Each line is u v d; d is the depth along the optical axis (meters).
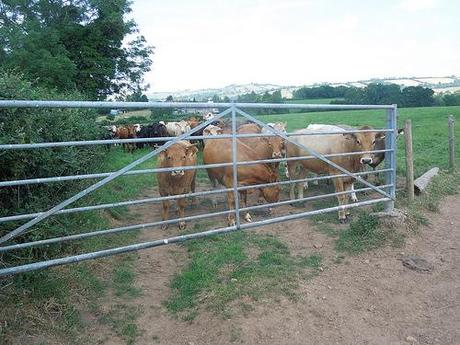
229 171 7.12
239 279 4.78
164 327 4.09
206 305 4.34
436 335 3.90
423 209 7.20
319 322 4.09
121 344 3.81
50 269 4.59
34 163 4.73
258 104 4.71
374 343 3.81
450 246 5.80
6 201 4.71
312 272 5.06
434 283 4.85
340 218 6.95
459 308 4.32
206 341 3.85
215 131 11.49
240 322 4.00
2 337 3.47
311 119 37.28
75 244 5.30
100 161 9.06
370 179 10.03
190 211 8.15
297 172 10.35
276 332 3.91
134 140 3.87
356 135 7.46
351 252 5.61
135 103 3.83
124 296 4.62
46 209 4.92
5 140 4.25
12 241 4.42
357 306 4.39
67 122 5.95
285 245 5.97
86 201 6.41
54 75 18.45
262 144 8.52
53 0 22.89
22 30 20.05
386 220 6.17
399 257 5.43
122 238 6.28
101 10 22.61
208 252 5.72
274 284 4.65
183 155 6.67
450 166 10.87
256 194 9.23
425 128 22.28
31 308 3.89
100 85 23.81
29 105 3.38
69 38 22.08
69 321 3.93
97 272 5.06
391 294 4.62
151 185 10.70
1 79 4.70
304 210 7.87
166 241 4.31
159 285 4.93
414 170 10.51
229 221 7.08
